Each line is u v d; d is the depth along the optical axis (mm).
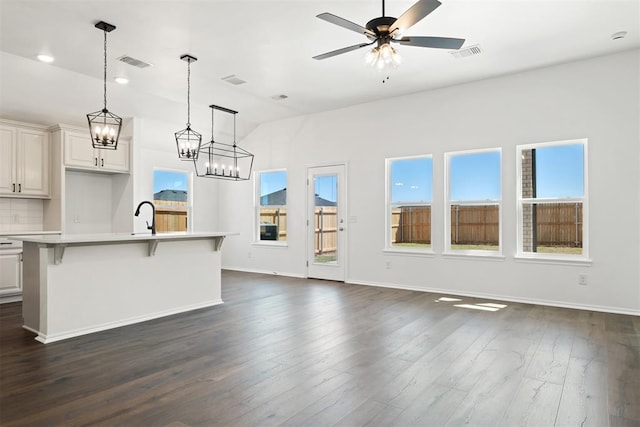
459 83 5559
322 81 5438
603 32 4020
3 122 5164
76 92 5504
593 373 2795
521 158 5230
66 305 3625
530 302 5051
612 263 4582
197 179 7988
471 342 3477
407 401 2387
